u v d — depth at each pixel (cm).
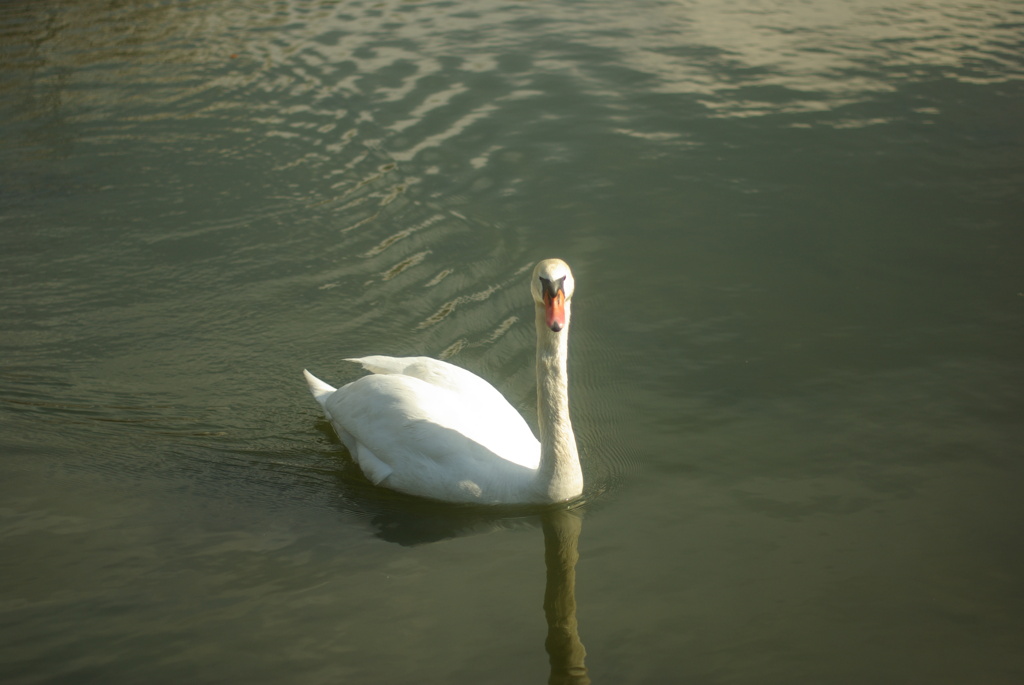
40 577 634
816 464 738
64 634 584
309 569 648
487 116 1330
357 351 908
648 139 1267
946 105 1336
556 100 1373
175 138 1289
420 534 689
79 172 1215
